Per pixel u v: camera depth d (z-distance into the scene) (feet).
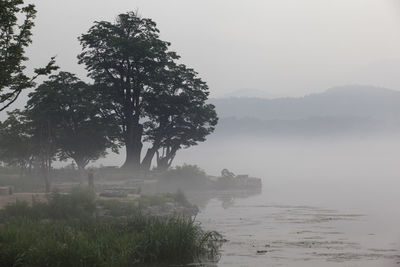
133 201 200.95
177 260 116.37
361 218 203.92
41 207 161.07
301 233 162.30
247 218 206.39
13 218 145.07
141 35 403.75
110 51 385.50
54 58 145.07
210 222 193.26
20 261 98.73
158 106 391.86
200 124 412.36
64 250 101.24
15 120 291.58
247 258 119.34
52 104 328.70
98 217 161.48
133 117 394.52
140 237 117.60
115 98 387.96
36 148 300.61
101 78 393.91
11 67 137.80
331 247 134.82
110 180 340.39
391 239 148.66
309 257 120.47
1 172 343.46
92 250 103.09
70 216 159.02
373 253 125.59
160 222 131.54
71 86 353.51
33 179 297.12
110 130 375.86
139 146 396.98
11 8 140.05
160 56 395.75
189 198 309.83
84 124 348.38
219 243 139.95
